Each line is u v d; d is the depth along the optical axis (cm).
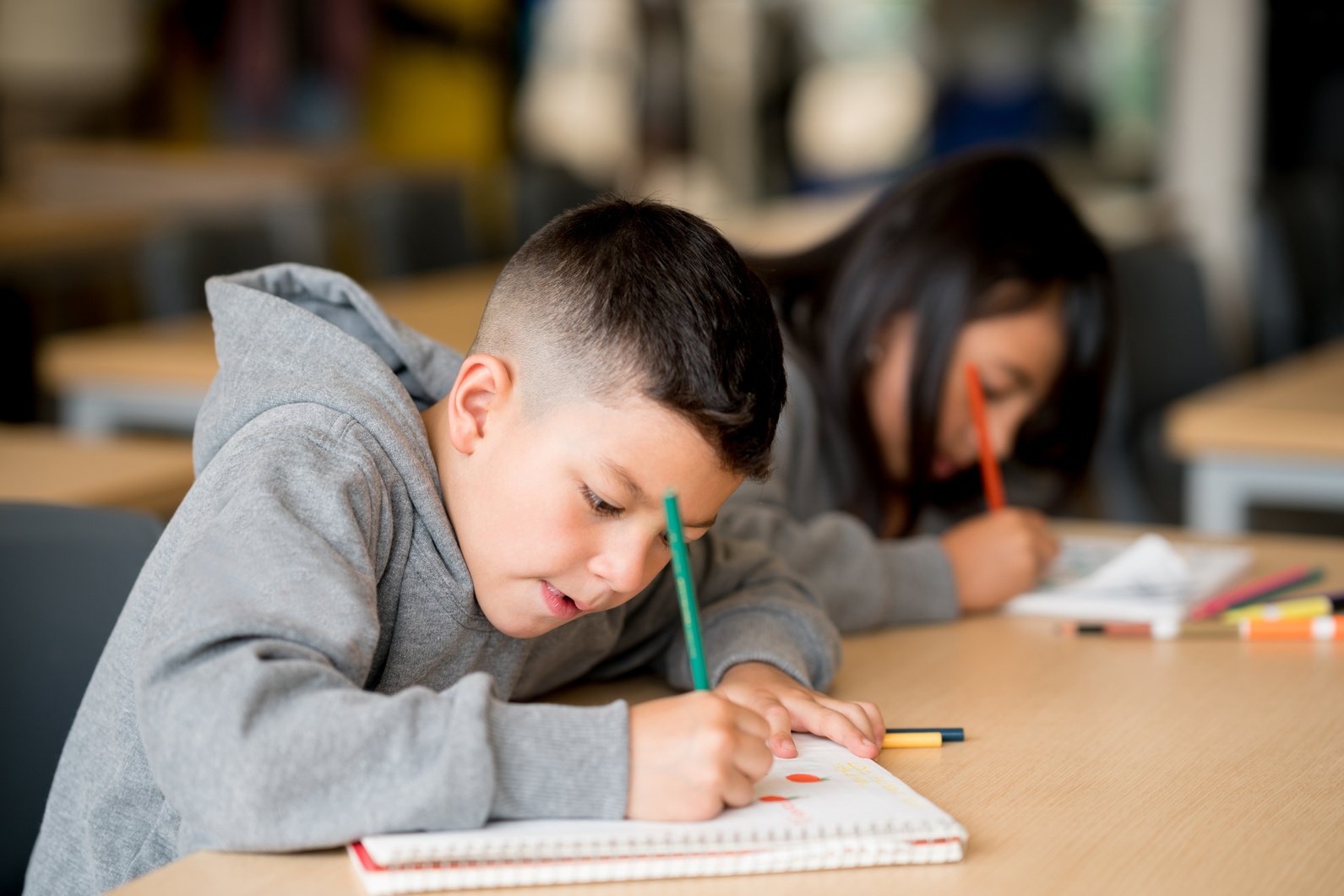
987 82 652
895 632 135
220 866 79
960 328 153
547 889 77
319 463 91
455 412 96
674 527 86
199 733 78
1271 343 390
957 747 101
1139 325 300
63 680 116
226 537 86
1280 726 107
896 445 159
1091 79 624
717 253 93
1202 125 535
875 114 681
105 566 117
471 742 79
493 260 519
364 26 586
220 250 308
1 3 538
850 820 81
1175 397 303
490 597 97
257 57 584
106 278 470
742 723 85
